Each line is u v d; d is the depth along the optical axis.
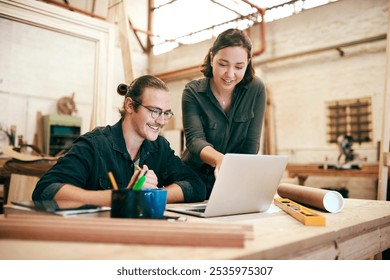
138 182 0.75
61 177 1.10
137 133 1.33
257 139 1.65
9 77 5.53
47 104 5.92
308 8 5.55
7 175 2.67
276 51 5.89
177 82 7.20
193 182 1.35
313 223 0.76
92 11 5.57
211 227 0.59
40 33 5.84
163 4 7.36
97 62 2.13
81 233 0.56
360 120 4.96
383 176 2.00
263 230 0.70
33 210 0.74
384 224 0.95
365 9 4.99
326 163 4.85
